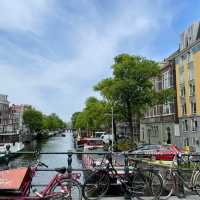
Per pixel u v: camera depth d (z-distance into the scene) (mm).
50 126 169250
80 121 83625
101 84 42219
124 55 40531
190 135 45281
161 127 56469
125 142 42656
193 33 45562
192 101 45156
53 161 36375
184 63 47656
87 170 8375
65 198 7453
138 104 40844
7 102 115375
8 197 6996
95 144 42844
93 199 8000
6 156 8977
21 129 120812
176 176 8750
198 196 8789
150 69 39312
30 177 7637
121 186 8500
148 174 8344
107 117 50094
